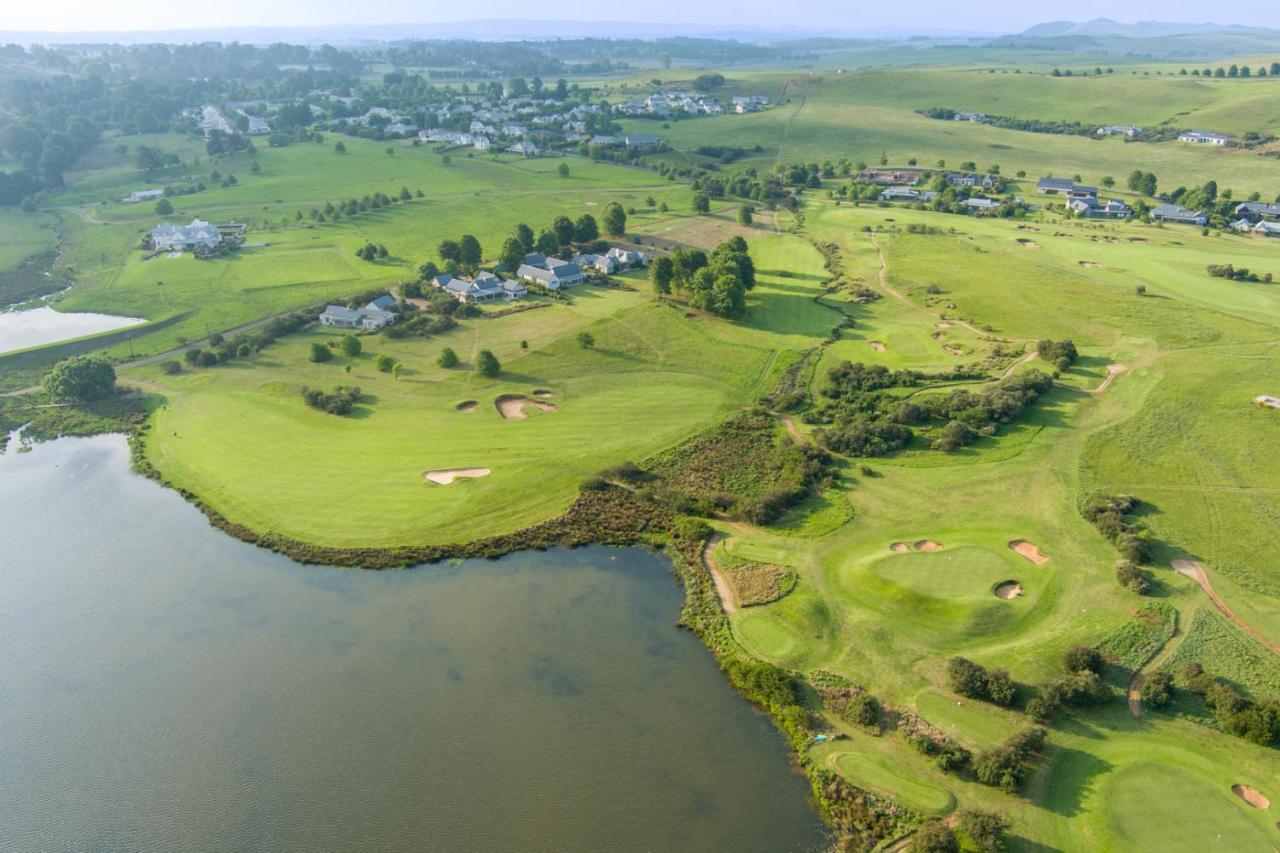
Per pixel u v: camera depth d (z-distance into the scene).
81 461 113.38
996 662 71.62
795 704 67.75
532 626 79.44
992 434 110.88
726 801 59.59
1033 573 83.12
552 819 58.25
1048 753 62.12
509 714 68.19
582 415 122.50
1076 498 96.62
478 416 122.44
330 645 77.00
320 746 65.25
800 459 107.12
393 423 120.69
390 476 106.12
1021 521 92.69
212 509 100.31
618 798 59.97
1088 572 83.25
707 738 65.56
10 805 60.84
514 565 89.00
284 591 85.12
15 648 77.38
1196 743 62.69
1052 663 71.00
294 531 94.94
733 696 70.25
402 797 60.41
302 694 70.88
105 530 96.56
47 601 84.06
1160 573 82.56
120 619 81.19
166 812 59.91
